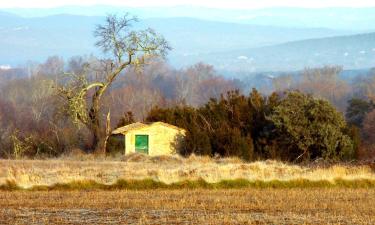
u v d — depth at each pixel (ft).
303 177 193.26
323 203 152.87
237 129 329.11
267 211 140.87
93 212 136.77
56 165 250.16
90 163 265.54
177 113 364.99
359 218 131.03
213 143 329.31
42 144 363.97
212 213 136.77
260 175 194.08
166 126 343.26
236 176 190.49
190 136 338.13
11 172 204.03
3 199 155.53
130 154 303.68
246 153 320.50
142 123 350.23
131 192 169.58
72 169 220.23
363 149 332.60
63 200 153.99
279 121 323.37
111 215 132.87
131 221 125.49
